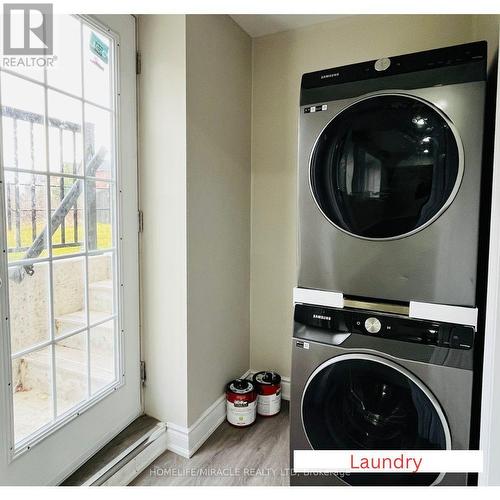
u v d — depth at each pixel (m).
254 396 2.05
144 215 1.79
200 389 1.86
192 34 1.67
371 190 1.30
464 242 1.16
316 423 1.41
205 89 1.79
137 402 1.84
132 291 1.76
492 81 1.40
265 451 1.80
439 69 1.17
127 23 1.65
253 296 2.38
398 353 1.24
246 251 2.30
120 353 1.70
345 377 1.36
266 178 2.28
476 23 1.73
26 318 1.28
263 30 2.15
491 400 1.05
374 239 1.30
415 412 1.25
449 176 1.17
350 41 2.01
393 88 1.23
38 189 1.30
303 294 1.43
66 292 1.43
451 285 1.19
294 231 2.23
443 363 1.18
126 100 1.67
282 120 2.21
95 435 1.57
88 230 1.52
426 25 1.86
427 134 1.20
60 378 1.42
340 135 1.34
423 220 1.22
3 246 1.17
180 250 1.71
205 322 1.88
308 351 1.40
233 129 2.07
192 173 1.71
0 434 1.18
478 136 1.13
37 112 1.28
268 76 2.22
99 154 1.56
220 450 1.81
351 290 1.35
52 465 1.37
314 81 1.39
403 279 1.26
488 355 1.09
